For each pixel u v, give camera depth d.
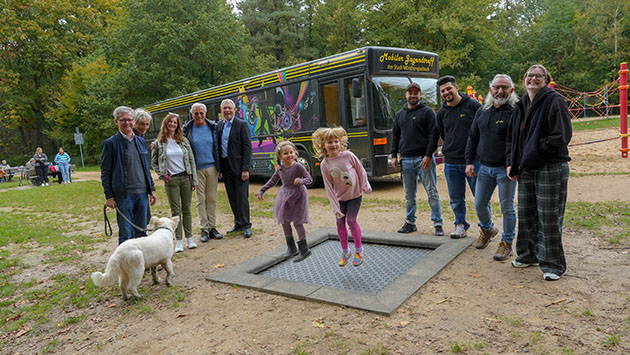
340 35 36.53
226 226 7.44
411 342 2.89
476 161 5.05
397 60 9.84
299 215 4.77
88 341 3.39
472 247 4.94
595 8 38.28
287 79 11.36
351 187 4.27
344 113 10.02
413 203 5.79
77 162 34.94
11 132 38.94
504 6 52.59
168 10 26.55
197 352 3.02
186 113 15.29
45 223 8.91
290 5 42.62
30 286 4.95
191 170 5.91
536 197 3.92
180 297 4.07
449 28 27.28
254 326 3.36
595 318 2.99
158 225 4.55
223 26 27.83
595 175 9.48
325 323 3.29
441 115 5.29
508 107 4.37
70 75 32.94
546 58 39.47
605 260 4.14
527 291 3.55
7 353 3.34
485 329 2.97
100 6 37.81
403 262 4.77
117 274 3.94
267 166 12.26
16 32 32.72
